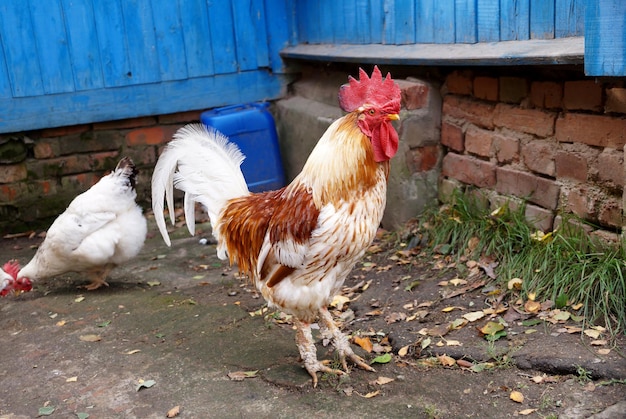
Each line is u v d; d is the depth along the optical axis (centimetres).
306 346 186
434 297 218
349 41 297
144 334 216
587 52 187
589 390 172
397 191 262
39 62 304
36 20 300
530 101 225
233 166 202
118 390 190
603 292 195
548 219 223
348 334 207
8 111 303
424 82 259
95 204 236
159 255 279
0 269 244
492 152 241
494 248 227
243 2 328
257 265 185
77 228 235
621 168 199
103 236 238
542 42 212
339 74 307
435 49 246
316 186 176
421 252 246
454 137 256
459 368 185
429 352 192
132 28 314
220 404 181
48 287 256
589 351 182
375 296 226
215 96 332
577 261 207
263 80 339
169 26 320
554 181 221
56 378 197
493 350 188
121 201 240
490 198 245
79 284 258
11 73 301
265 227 187
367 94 174
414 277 233
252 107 319
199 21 324
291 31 336
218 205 198
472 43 237
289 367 193
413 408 173
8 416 183
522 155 230
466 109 250
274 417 175
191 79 327
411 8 259
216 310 227
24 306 241
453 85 254
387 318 211
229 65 332
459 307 210
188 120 335
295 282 180
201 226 309
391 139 176
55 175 319
